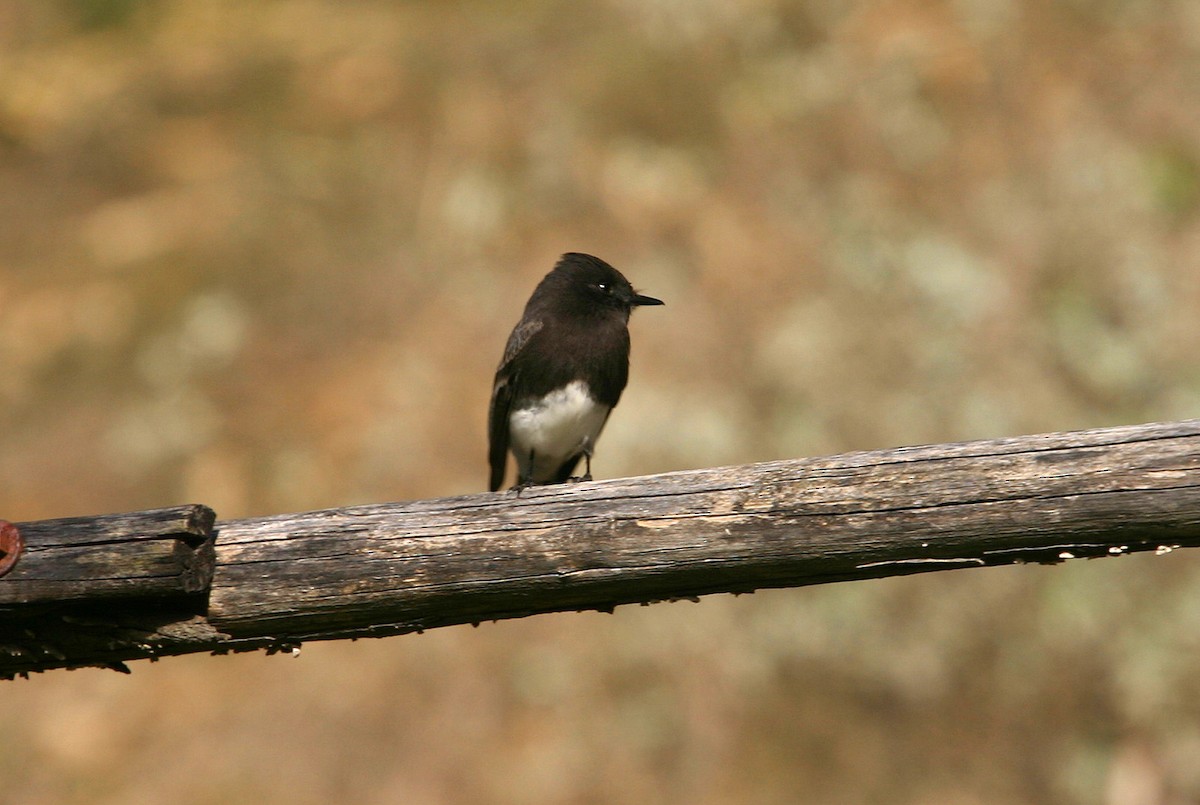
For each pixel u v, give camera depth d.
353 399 12.59
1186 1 16.14
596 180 14.58
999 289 13.49
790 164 14.72
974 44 15.89
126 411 12.64
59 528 4.28
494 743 10.28
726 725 10.44
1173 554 11.34
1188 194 14.38
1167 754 10.52
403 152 15.18
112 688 10.65
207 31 17.75
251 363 13.00
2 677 4.63
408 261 13.88
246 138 15.70
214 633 4.49
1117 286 13.53
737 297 13.44
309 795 9.94
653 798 10.02
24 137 16.02
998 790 10.36
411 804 9.91
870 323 13.16
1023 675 10.84
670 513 4.36
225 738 10.27
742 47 16.03
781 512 4.28
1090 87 15.47
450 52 16.61
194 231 14.43
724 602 11.03
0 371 13.16
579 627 10.93
